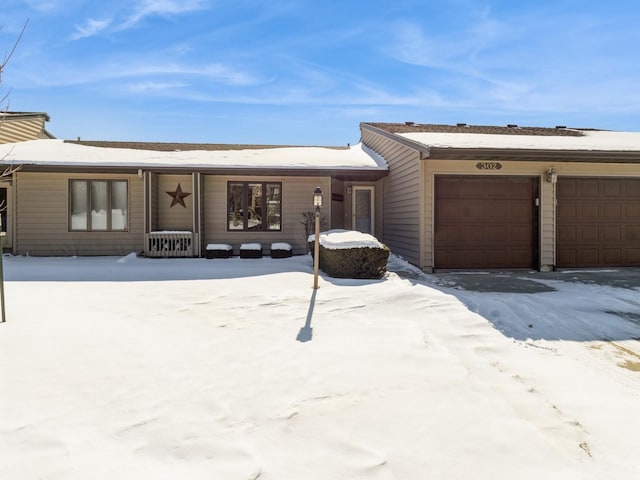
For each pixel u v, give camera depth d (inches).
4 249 457.1
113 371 123.0
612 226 368.2
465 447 86.7
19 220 427.8
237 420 96.7
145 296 223.9
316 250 245.1
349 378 120.6
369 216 510.6
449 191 352.5
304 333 162.7
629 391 117.0
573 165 360.2
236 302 210.8
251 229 457.7
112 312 189.3
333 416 99.1
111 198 442.0
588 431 94.6
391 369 127.2
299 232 461.7
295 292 233.1
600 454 85.5
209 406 103.3
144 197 420.2
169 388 113.0
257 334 161.3
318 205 245.6
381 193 495.2
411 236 377.4
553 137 400.8
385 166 452.1
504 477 77.4
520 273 339.6
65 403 102.7
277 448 85.5
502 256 356.8
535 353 147.5
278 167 426.3
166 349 142.9
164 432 90.7
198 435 89.8
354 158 485.7
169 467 78.1
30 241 430.0
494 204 355.6
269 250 459.2
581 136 431.5
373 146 531.2
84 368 124.5
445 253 351.6
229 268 335.0
